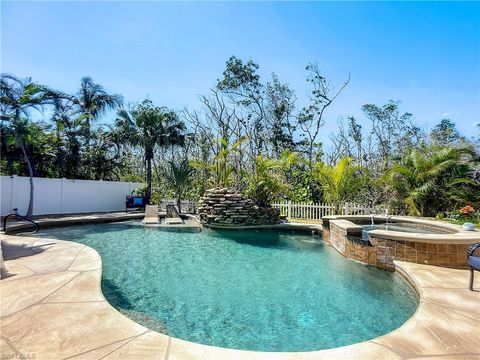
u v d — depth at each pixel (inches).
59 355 87.0
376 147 914.1
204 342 120.6
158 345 94.0
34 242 252.4
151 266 232.4
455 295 140.8
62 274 162.9
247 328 132.4
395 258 213.9
